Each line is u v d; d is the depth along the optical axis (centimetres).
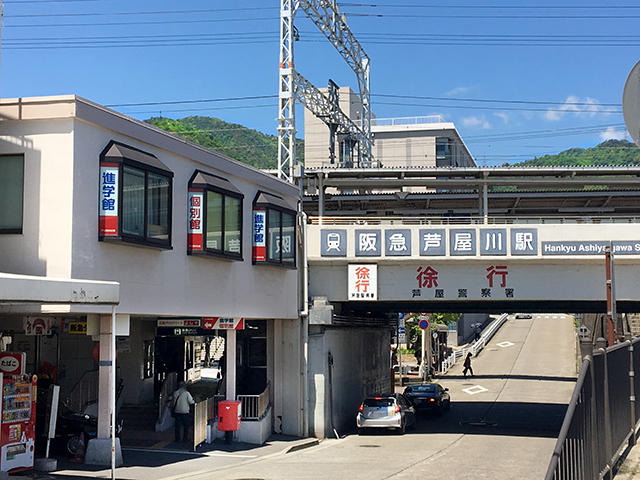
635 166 2747
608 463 1022
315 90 3247
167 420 2120
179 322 1953
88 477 1346
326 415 2359
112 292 1285
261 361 2484
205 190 1789
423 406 2989
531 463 1675
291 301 2328
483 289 2414
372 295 2416
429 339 4819
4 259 1396
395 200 3831
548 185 2945
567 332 7269
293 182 2742
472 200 3797
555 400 3547
